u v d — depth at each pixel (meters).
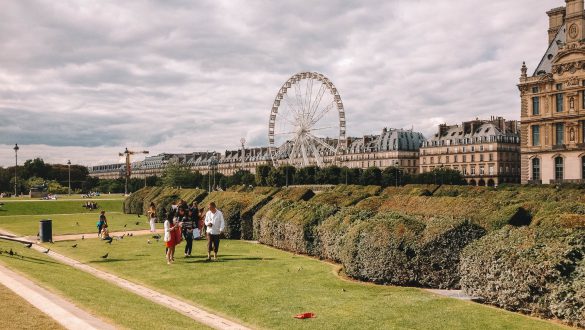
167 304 17.97
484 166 169.50
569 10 101.94
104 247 34.53
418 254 20.55
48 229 38.41
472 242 19.05
